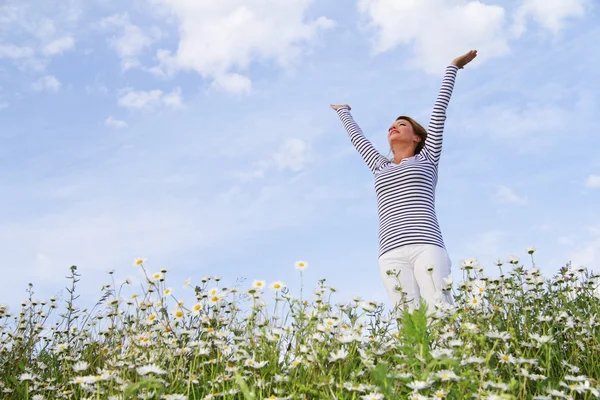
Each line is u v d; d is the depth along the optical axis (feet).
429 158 17.13
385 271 15.61
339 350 9.97
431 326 11.21
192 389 10.85
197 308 12.68
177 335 12.61
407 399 9.03
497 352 10.76
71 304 15.08
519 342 11.57
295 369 10.46
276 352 11.25
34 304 15.08
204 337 12.75
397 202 16.24
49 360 14.28
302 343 11.25
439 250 15.24
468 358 9.41
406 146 18.03
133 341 12.82
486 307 12.67
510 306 12.67
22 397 12.02
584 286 15.10
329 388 9.45
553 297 14.12
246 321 12.95
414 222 15.67
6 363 13.78
